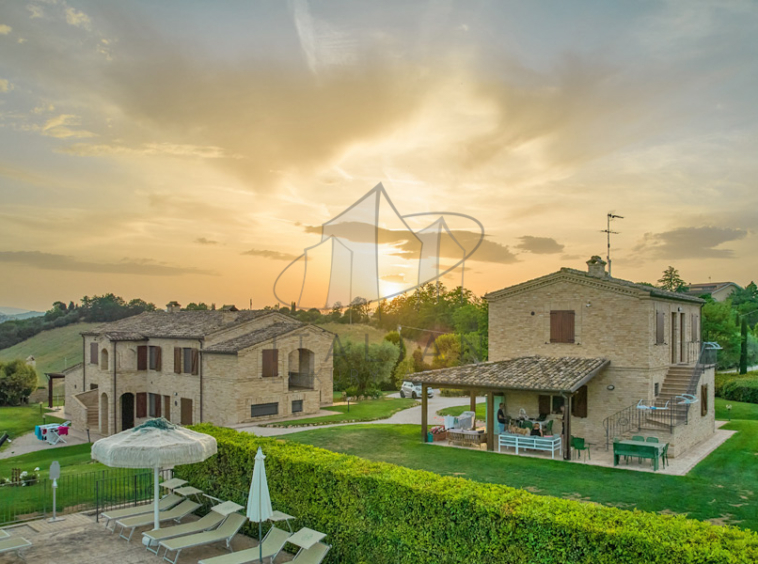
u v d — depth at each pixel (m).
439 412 36.91
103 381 38.25
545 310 25.48
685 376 24.27
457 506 9.66
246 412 33.66
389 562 10.56
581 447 20.75
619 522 8.49
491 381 22.50
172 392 37.22
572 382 21.00
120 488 18.02
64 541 12.88
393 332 48.84
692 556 7.41
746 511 14.83
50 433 33.25
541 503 9.38
